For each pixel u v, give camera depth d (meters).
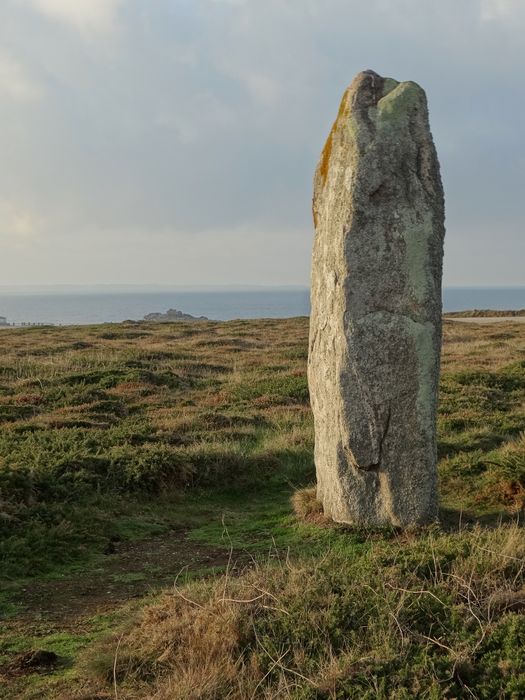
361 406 7.96
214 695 4.52
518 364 20.12
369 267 7.91
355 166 7.95
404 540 7.59
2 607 6.59
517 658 4.61
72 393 16.62
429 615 5.17
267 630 5.12
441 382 17.58
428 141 8.05
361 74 8.50
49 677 5.18
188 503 10.14
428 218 7.90
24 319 173.25
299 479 11.12
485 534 6.93
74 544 8.16
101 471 10.28
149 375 19.16
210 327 38.75
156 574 7.47
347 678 4.51
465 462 10.45
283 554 7.76
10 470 9.22
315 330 8.77
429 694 4.34
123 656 5.21
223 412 15.30
